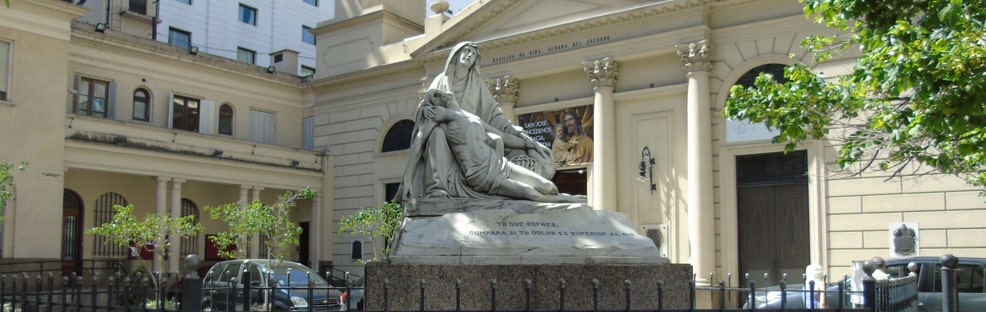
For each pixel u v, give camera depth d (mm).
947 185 23109
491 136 10078
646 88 27859
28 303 8172
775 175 25844
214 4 46094
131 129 28453
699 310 7027
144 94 32156
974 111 9594
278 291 16750
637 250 9117
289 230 25469
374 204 34344
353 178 35281
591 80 28500
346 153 35688
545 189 9695
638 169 27906
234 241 25812
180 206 29703
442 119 9938
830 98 13625
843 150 14438
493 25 31297
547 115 30078
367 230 27484
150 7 39438
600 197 27797
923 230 23297
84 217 29266
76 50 29906
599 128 28094
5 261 24750
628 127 28328
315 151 35375
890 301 7859
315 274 19594
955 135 11219
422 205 9391
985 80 9312
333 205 35750
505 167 9781
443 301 8391
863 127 15336
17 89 25797
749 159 26359
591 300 8633
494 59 31016
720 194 26344
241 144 31922
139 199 30922
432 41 32062
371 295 8516
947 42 9734
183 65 33250
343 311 7223
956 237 22844
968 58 9453
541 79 30391
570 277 8641
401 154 33781
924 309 13312
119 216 22953
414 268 8445
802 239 25156
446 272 8445
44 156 26078
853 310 7301
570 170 29422
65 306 7852
